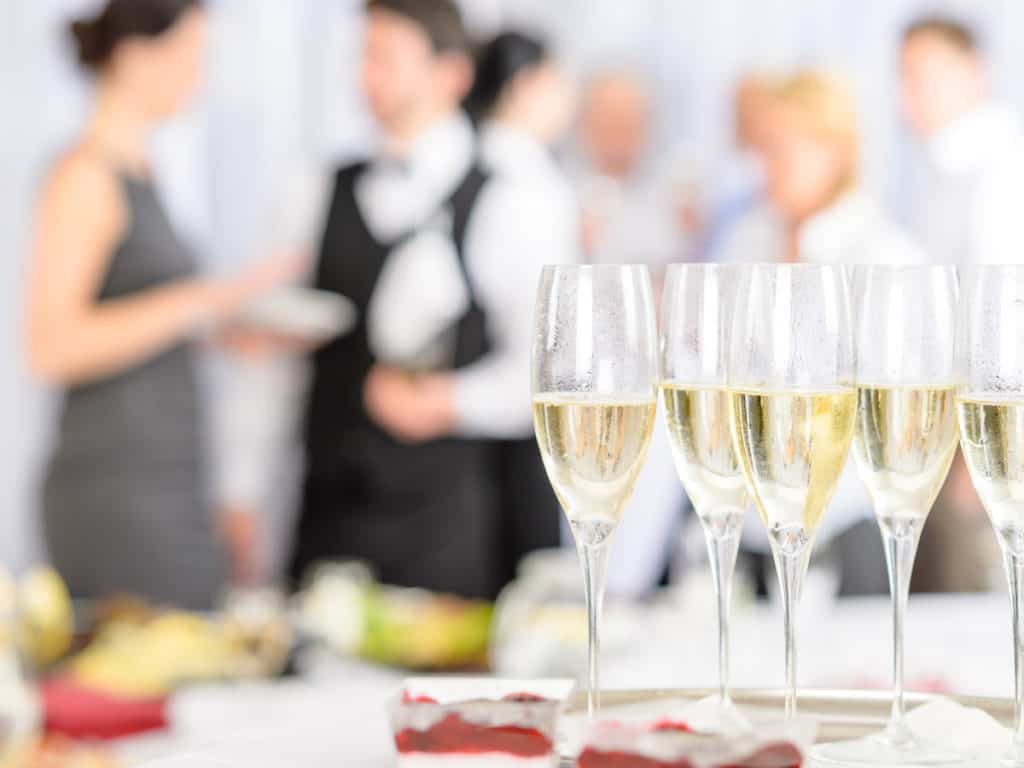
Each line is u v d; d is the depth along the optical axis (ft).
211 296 13.06
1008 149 14.73
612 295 3.15
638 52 16.92
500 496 13.57
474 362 13.44
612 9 16.87
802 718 2.85
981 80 15.10
